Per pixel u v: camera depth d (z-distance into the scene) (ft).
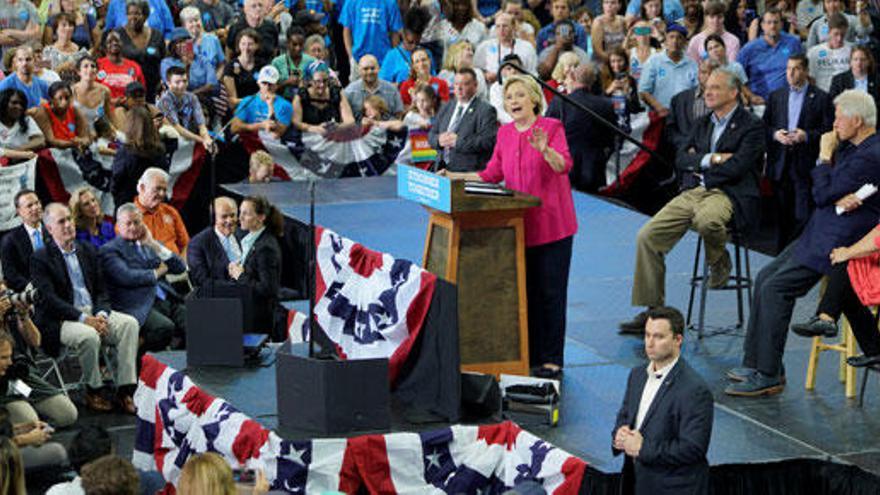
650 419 29.19
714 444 33.63
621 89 59.41
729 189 42.16
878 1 69.10
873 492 31.53
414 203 52.44
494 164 36.94
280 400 32.19
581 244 51.31
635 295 42.11
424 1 63.10
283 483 31.30
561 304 37.04
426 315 33.09
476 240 35.09
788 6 69.62
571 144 58.23
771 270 37.96
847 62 61.82
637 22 64.03
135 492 26.18
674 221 41.93
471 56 58.70
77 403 42.01
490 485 31.99
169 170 53.42
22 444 34.19
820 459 32.48
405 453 31.35
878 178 35.86
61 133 51.47
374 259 35.12
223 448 32.89
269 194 49.98
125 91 53.26
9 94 49.78
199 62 56.70
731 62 61.67
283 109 55.42
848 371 37.22
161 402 35.35
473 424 32.17
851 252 35.83
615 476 30.99
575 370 38.37
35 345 39.29
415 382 33.47
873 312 37.17
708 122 42.47
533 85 36.19
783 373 37.96
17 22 57.98
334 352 34.65
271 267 42.47
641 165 59.72
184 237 47.65
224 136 55.16
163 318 43.27
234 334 36.27
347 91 58.13
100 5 61.00
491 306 35.40
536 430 33.76
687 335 42.37
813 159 54.95
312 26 62.28
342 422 31.58
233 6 65.67
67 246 41.70
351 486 31.30
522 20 65.57
